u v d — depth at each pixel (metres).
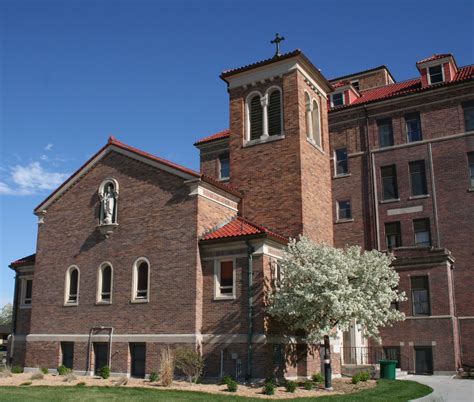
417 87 40.28
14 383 24.50
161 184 28.53
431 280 32.56
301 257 24.30
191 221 27.06
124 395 19.86
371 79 47.97
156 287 27.39
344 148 41.34
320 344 28.06
